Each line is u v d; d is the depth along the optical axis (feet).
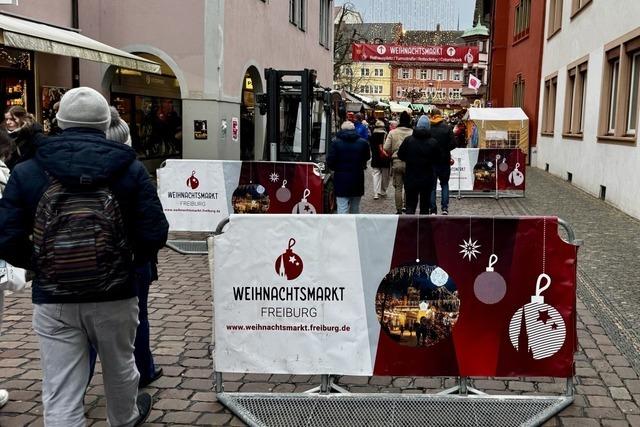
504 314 13.07
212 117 51.31
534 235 12.91
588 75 54.95
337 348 13.19
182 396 14.19
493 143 79.41
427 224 12.89
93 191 9.64
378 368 13.20
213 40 50.60
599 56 51.24
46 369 9.96
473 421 12.75
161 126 60.80
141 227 10.07
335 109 56.24
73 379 10.02
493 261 12.94
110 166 9.71
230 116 54.39
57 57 43.70
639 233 34.01
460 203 47.06
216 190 29.43
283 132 42.29
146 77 57.06
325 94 44.55
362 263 12.99
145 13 50.65
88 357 10.35
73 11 46.60
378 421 12.80
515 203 46.80
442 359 13.16
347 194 32.04
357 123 60.85
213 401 13.94
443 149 39.96
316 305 13.12
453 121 113.09
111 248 9.60
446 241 12.91
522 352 13.15
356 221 12.90
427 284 13.01
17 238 9.66
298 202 28.96
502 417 12.90
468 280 12.99
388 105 160.25
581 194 52.29
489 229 12.88
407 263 12.98
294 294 13.14
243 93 65.82
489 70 132.87
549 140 74.28
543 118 79.10
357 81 233.55
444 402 13.50
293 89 42.01
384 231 12.91
